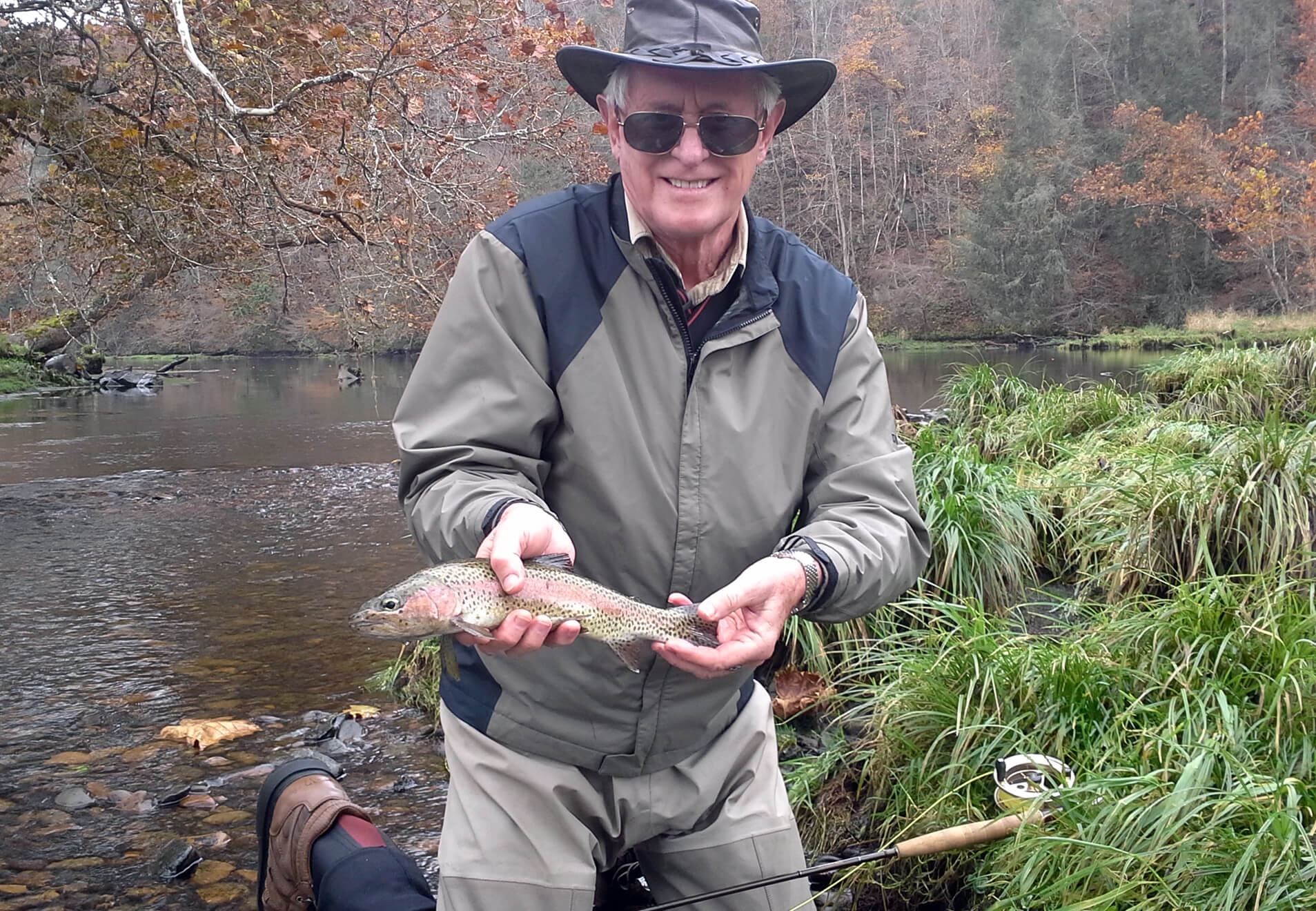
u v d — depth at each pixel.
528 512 0.96
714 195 1.03
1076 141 22.20
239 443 7.16
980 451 4.05
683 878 1.17
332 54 4.44
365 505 4.84
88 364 12.25
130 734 2.06
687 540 1.05
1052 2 25.31
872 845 1.50
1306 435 2.36
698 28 1.03
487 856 1.06
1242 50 22.89
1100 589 2.36
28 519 4.54
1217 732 1.37
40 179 5.96
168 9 4.37
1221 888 1.11
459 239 4.79
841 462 1.13
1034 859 1.22
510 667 1.07
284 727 2.09
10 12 5.19
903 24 28.08
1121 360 13.48
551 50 4.50
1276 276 19.69
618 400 1.04
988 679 1.57
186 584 3.34
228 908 1.43
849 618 1.08
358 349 5.94
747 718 1.18
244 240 5.30
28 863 1.55
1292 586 1.83
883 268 23.70
